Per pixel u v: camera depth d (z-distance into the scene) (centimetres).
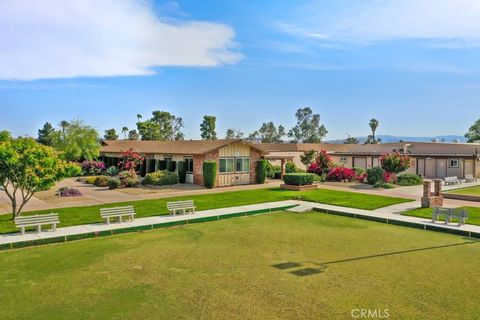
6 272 998
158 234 1436
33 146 1578
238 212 1825
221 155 3073
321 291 866
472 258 1124
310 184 2828
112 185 2848
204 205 2052
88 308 780
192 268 1028
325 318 734
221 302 807
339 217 1800
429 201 1977
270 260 1102
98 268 1030
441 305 794
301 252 1187
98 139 4594
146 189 2817
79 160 4316
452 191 2794
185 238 1370
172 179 3069
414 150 4309
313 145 5394
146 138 7581
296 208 1994
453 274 982
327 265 1055
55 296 840
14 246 1236
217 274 980
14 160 1497
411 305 794
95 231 1402
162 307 784
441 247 1250
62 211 1842
